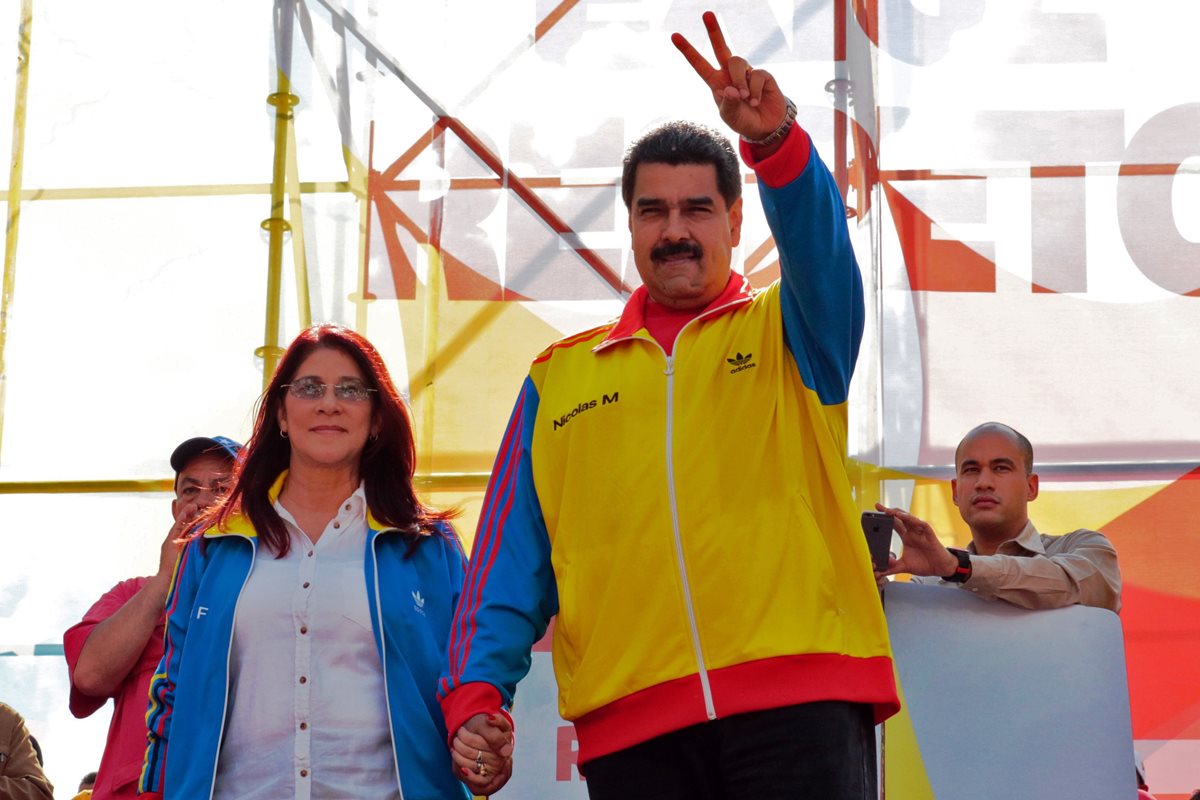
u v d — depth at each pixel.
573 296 6.19
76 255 6.46
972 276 5.93
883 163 6.07
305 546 4.07
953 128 6.08
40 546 6.17
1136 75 6.07
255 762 3.85
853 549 3.45
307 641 3.93
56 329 6.39
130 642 4.59
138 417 6.29
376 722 3.90
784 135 3.36
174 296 6.40
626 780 3.43
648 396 3.58
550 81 6.39
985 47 6.15
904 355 5.87
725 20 6.30
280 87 6.54
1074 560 4.51
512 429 3.86
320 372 4.19
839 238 3.42
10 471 6.26
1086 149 6.02
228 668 3.92
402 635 3.99
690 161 3.66
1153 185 5.96
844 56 5.97
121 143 6.57
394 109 6.45
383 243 6.34
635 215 3.67
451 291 6.24
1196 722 5.39
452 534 4.27
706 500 3.44
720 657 3.35
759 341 3.57
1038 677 4.33
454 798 3.96
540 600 3.75
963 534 5.65
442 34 6.49
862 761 3.34
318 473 4.16
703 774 3.38
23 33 6.69
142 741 4.55
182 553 4.18
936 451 5.77
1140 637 5.51
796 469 3.47
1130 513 5.64
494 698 3.63
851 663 3.35
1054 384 5.81
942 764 4.29
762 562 3.39
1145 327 5.84
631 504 3.49
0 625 6.11
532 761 4.86
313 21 6.60
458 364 6.15
